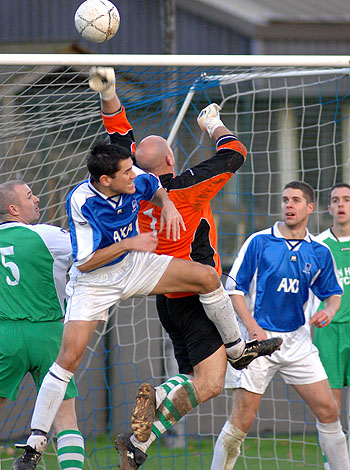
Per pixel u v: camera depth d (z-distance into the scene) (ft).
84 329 51.03
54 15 143.02
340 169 117.60
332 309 69.77
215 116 58.13
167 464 96.17
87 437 108.68
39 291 63.93
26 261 63.46
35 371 64.59
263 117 118.01
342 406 108.58
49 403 51.85
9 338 63.26
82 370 109.70
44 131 107.04
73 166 108.37
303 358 68.64
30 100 83.41
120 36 138.72
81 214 49.44
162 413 53.36
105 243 50.39
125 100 76.48
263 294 69.21
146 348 112.88
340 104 117.80
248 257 69.36
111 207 49.55
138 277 51.70
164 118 108.17
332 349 78.54
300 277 68.90
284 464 94.99
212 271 52.75
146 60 57.16
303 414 111.14
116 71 69.92
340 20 141.90
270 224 112.57
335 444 68.95
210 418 111.04
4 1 143.13
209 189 54.24
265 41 140.15
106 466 92.38
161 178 54.03
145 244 49.80
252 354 55.98
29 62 55.62
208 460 98.27
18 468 51.85
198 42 139.85
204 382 54.54
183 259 53.16
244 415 68.49
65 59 55.57
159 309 58.90
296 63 60.70
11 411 104.73
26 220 66.13
